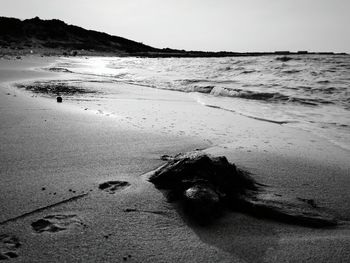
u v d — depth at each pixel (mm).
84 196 1671
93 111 4172
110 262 1161
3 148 2400
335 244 1338
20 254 1179
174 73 13594
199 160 1795
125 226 1409
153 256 1217
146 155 2379
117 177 1938
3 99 4582
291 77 10383
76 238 1300
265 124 4035
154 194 1719
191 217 1510
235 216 1553
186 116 4316
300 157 2574
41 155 2277
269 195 1729
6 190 1705
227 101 6035
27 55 26250
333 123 4156
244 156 2506
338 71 11688
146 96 6250
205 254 1247
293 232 1433
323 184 1992
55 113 3812
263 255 1257
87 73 12148
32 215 1456
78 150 2426
